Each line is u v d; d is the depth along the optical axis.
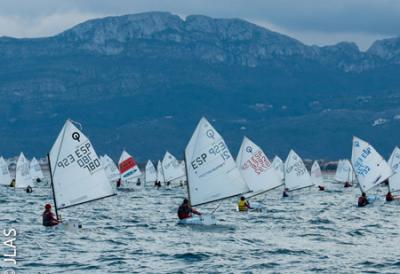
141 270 90.56
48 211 127.81
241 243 114.31
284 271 90.44
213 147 133.12
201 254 102.19
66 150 123.56
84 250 105.69
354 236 126.44
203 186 133.50
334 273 89.19
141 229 134.62
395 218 160.62
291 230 134.38
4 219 156.12
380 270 91.19
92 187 124.06
